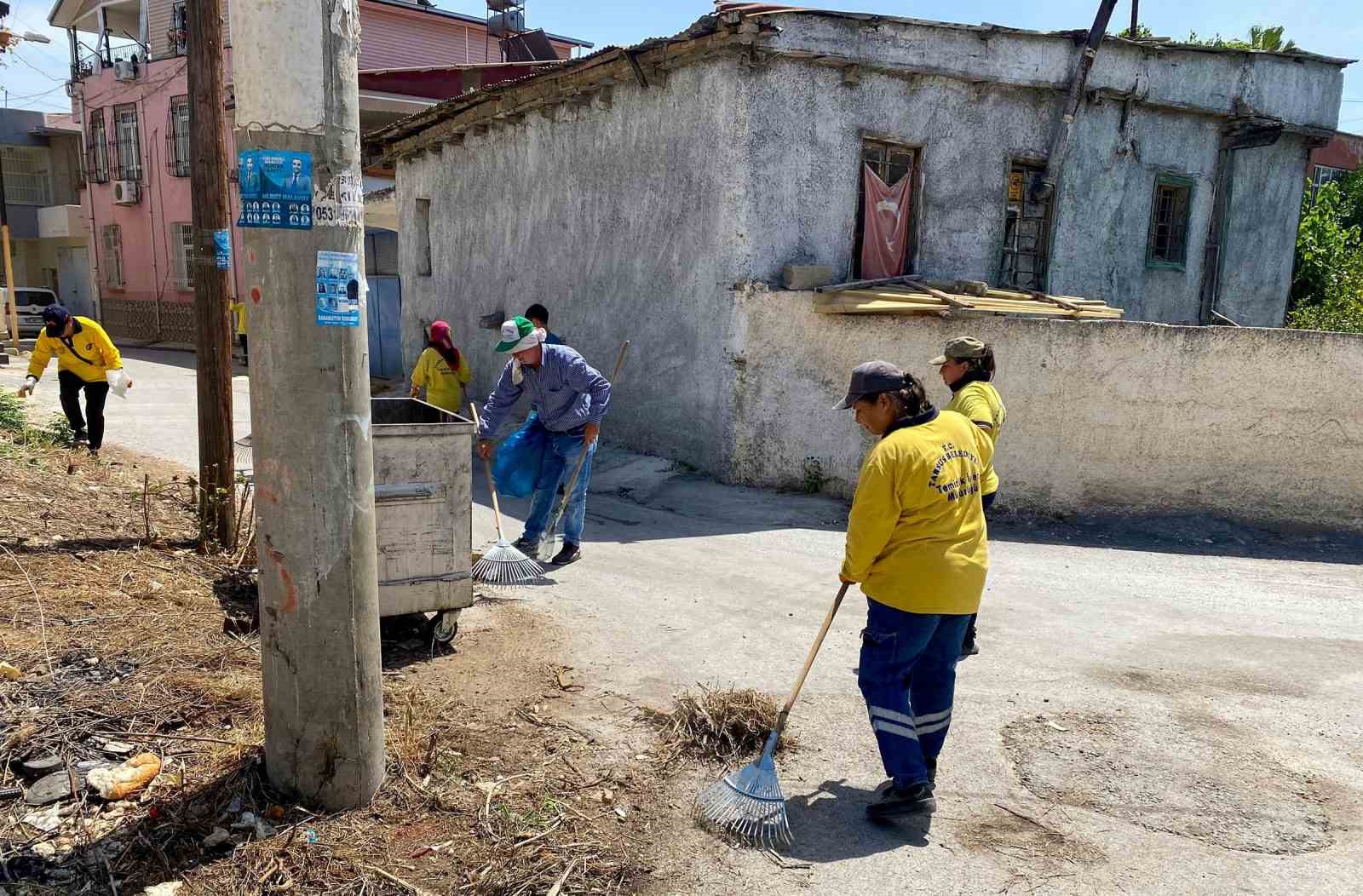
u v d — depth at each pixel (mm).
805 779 3592
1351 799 3506
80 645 3924
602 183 10500
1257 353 8227
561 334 11367
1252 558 7625
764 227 8922
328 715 3027
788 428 8992
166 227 25000
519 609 5352
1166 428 8398
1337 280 14516
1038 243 11258
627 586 5941
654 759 3635
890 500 3104
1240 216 13016
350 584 2998
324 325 2840
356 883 2760
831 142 9234
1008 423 8578
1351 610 6047
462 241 13297
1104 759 3783
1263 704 4355
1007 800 3471
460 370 8094
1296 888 2949
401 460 4355
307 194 2775
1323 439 8281
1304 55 12391
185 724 3469
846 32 8992
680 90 9297
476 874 2846
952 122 10078
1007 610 5793
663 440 9938
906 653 3262
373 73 17250
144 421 11148
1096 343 8336
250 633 4328
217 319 5484
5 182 31359
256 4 2684
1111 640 5258
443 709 3904
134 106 25172
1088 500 8562
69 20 27141
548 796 3307
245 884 2699
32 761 3105
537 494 6383
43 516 5590
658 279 9828
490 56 24703
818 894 2885
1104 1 10133
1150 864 3074
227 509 5637
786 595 5863
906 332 8641
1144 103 11398
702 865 3010
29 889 2590
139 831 2859
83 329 8445
